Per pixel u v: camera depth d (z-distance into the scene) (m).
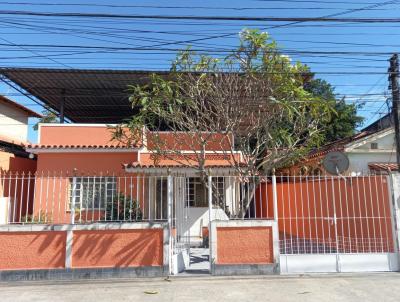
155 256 7.88
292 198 12.75
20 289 7.10
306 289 6.88
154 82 8.73
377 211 8.94
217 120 9.71
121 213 8.95
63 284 7.41
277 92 8.86
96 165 13.73
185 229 10.05
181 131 9.98
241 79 9.34
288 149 9.10
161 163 12.95
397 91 10.29
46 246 7.78
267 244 8.06
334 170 9.57
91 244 7.83
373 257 8.23
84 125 14.19
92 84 14.13
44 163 13.73
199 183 13.55
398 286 7.04
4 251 7.72
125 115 18.64
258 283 7.32
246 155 9.70
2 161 14.66
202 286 7.14
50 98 15.75
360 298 6.33
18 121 19.19
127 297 6.50
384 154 14.47
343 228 9.73
